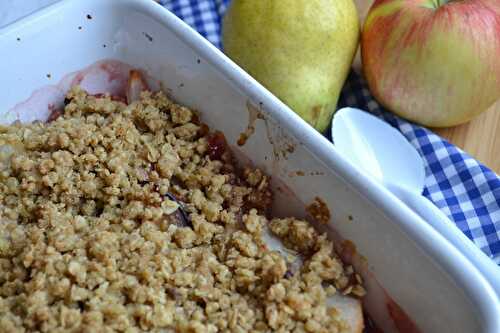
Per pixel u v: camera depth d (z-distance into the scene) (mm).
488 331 292
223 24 431
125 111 389
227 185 371
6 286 330
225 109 377
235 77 362
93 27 396
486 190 403
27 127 387
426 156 419
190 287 332
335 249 353
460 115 422
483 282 300
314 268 340
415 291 325
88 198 364
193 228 357
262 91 357
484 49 395
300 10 401
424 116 427
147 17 386
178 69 389
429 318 323
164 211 357
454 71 400
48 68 395
